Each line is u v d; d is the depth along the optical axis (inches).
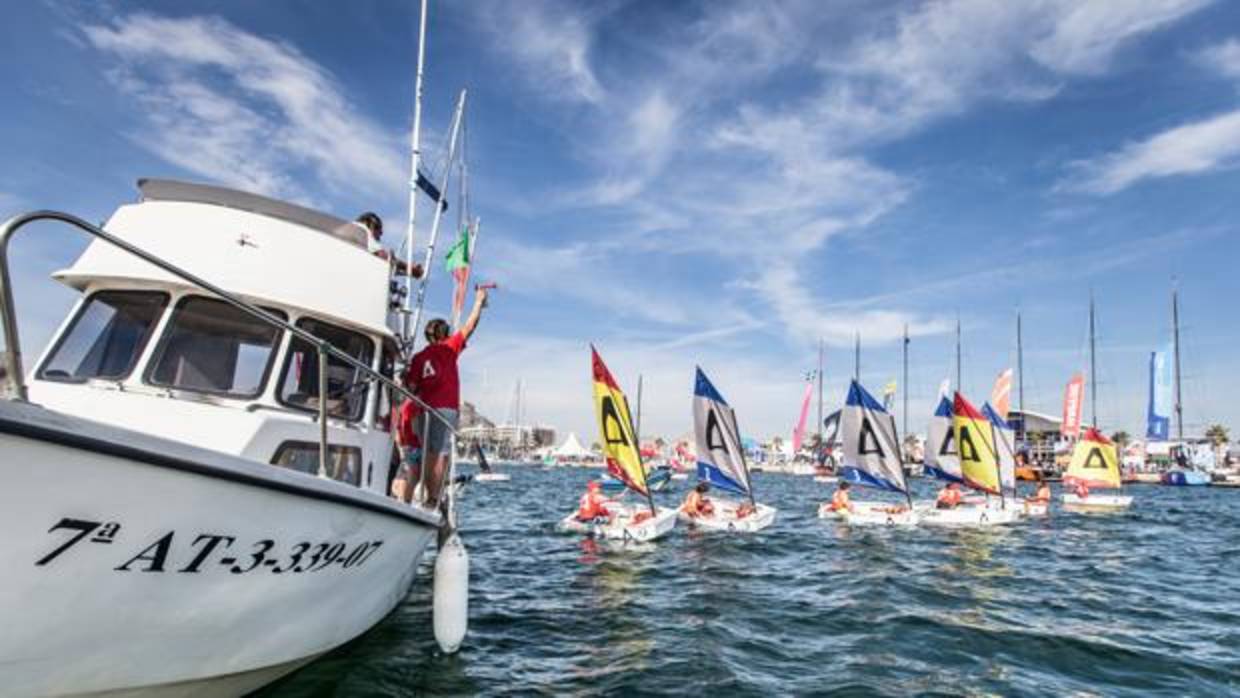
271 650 230.5
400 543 292.7
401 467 388.5
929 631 428.5
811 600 517.3
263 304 276.2
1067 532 1093.1
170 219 278.4
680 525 978.7
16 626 163.5
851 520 1151.0
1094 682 340.8
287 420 259.9
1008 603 526.9
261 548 207.6
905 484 1139.9
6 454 149.0
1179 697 321.1
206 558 193.8
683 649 375.6
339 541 238.8
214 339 266.2
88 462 161.3
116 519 170.6
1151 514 1539.1
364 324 296.2
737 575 619.5
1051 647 398.9
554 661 346.6
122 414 240.5
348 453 285.4
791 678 332.8
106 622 178.9
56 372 252.8
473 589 530.0
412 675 306.8
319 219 308.2
